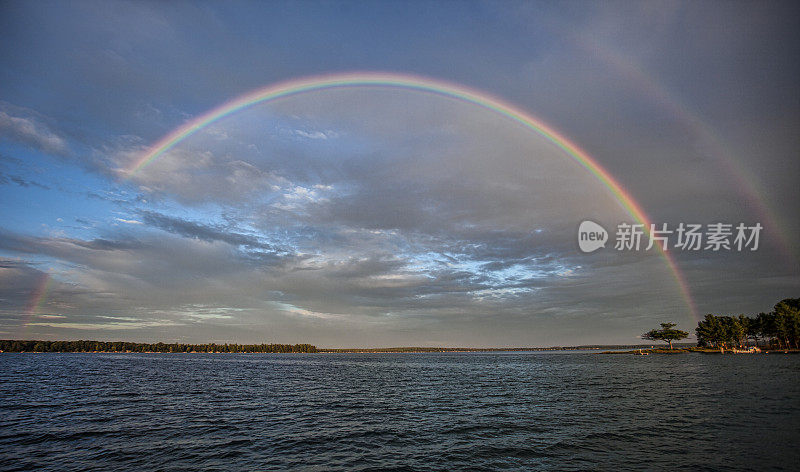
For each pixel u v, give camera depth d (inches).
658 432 1225.4
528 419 1499.8
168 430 1330.0
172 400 2098.9
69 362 7244.1
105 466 934.4
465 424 1424.7
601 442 1118.4
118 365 6210.6
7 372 4291.3
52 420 1504.7
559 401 1985.7
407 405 1934.1
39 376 3745.1
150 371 4714.6
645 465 906.7
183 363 7160.4
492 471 890.1
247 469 916.6
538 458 980.6
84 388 2696.9
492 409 1768.0
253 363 7642.7
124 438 1211.2
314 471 901.2
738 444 1061.1
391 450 1079.6
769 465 885.8
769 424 1296.8
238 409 1802.4
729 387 2362.2
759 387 2315.5
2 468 922.7
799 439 1101.1
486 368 5772.6
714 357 7445.9
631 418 1467.8
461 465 939.3
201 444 1142.3
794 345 7746.1
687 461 925.8
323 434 1277.1
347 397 2278.5
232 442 1166.3
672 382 2844.5
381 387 2901.1
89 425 1411.2
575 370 4813.0
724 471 852.0
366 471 901.8
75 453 1044.5
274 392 2544.3
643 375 3646.7
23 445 1127.0
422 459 991.0
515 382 3208.7
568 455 999.6
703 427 1278.3
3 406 1852.9
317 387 2903.5
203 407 1856.5
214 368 5580.7
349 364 7549.2
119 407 1840.6
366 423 1465.3
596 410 1673.2
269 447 1112.2
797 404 1669.5
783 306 6815.9
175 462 967.6
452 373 4608.8
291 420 1530.5
